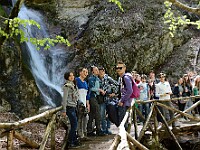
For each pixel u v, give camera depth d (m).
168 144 6.60
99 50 11.42
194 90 7.80
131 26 11.75
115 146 2.71
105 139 5.38
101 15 12.31
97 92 5.55
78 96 4.91
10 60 7.91
